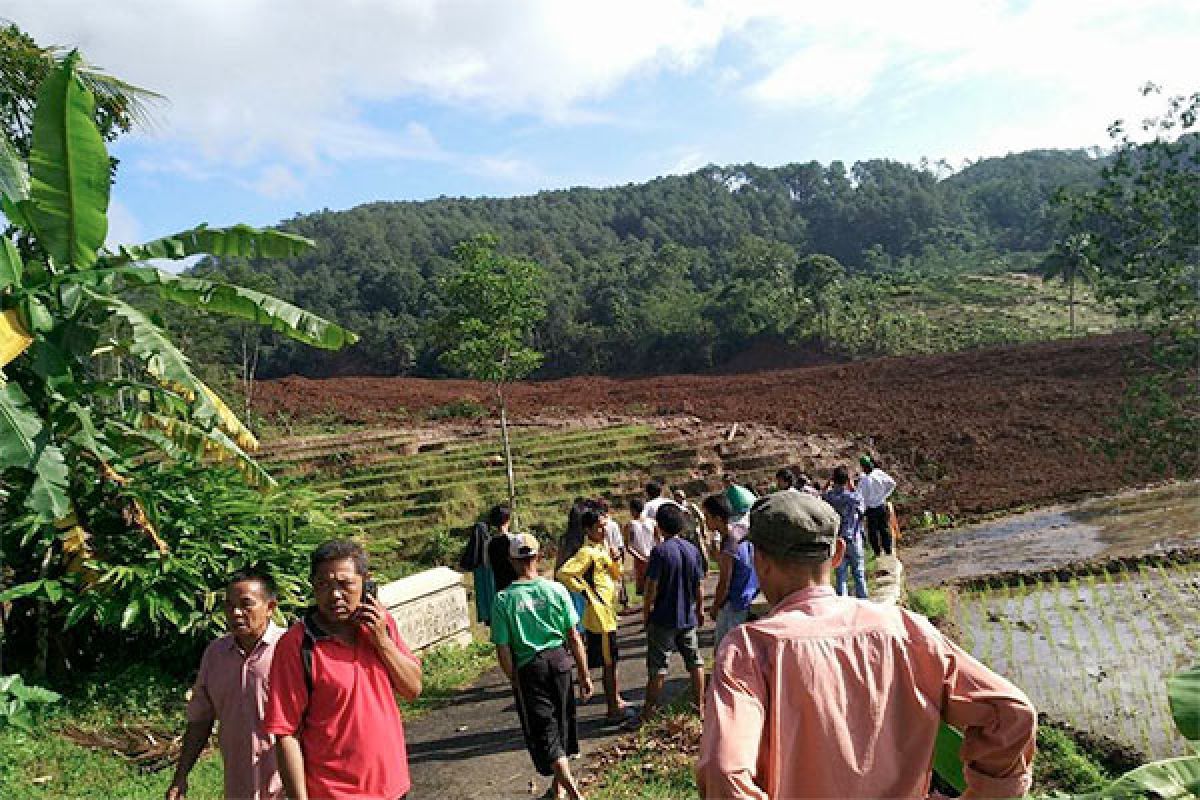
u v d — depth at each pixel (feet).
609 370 215.92
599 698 26.58
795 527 7.40
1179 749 19.39
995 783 6.76
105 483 28.14
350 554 11.37
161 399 29.22
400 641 11.80
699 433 78.48
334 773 10.82
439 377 224.94
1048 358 102.17
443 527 60.03
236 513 30.66
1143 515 51.37
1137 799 7.58
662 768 19.62
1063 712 22.25
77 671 28.19
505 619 17.87
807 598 7.41
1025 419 81.10
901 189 415.03
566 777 17.56
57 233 26.58
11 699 18.70
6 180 28.99
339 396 119.85
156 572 27.07
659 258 290.35
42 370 25.39
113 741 23.88
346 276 305.53
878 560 40.47
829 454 75.00
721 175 536.01
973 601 36.17
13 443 22.90
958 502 62.44
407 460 70.38
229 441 31.09
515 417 98.58
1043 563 42.45
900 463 75.46
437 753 23.18
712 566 49.78
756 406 101.40
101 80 33.73
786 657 6.96
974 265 306.14
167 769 22.27
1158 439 39.47
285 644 11.10
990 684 6.90
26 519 26.25
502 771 21.24
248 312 28.50
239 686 13.25
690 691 23.62
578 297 263.29
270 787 13.17
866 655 7.00
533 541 18.34
